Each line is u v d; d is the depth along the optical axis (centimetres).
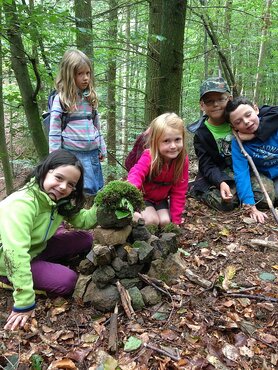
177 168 140
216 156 180
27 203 102
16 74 209
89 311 102
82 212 122
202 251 134
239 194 167
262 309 103
